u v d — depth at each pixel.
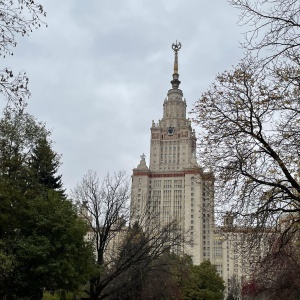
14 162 33.16
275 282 32.91
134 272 37.53
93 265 34.34
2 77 12.53
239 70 18.19
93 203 39.53
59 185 46.53
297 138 16.75
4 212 30.33
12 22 12.18
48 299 43.88
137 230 38.84
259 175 17.86
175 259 47.53
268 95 17.19
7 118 35.16
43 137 38.94
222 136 18.47
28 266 29.91
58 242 30.20
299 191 16.55
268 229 17.80
